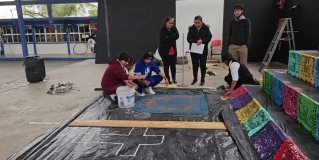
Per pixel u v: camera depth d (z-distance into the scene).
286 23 7.05
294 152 1.99
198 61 5.21
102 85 4.12
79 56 12.20
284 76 3.54
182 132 2.85
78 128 3.02
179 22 9.12
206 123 3.06
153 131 2.90
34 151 2.50
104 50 9.29
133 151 2.47
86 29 13.16
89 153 2.46
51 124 3.48
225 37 8.58
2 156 2.63
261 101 3.48
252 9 8.41
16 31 13.67
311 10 6.34
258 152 2.33
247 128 2.85
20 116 3.83
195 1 8.94
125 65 4.16
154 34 9.13
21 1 10.33
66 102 4.50
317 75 2.91
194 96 4.21
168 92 4.47
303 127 2.62
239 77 4.29
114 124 3.09
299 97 2.71
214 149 2.47
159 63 7.84
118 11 9.11
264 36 8.53
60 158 2.38
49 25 13.08
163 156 2.37
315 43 6.20
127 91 3.75
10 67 10.09
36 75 6.21
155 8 9.02
